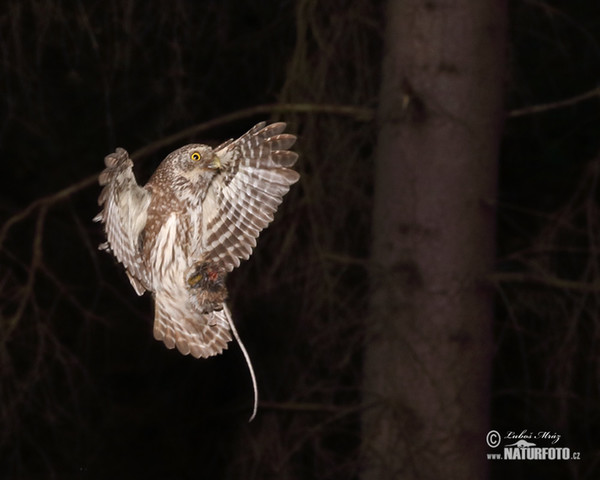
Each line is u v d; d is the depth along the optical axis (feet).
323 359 39.93
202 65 49.24
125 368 56.65
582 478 39.09
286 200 41.16
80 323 53.93
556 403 38.91
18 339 43.04
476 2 36.63
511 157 56.75
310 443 39.70
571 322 37.27
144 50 43.29
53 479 42.37
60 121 54.54
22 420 44.06
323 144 40.91
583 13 53.11
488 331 37.22
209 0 44.45
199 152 21.02
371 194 41.68
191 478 56.13
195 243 20.70
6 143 55.72
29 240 55.62
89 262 54.70
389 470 36.29
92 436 50.96
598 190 45.32
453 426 36.22
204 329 20.44
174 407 57.21
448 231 36.55
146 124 52.54
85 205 56.85
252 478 40.75
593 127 55.52
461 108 36.52
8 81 42.27
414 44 36.78
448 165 36.58
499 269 45.55
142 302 54.60
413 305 36.68
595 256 37.14
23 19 44.68
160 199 20.83
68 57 43.75
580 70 53.67
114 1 41.16
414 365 36.42
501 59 37.24
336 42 40.93
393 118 37.14
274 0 48.06
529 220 55.21
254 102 49.32
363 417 37.91
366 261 38.01
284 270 40.93
